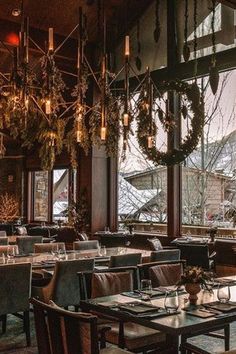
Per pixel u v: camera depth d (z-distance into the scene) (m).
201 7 8.63
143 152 7.72
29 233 10.71
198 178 8.84
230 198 8.36
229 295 3.39
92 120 7.29
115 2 9.31
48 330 2.64
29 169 12.51
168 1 9.06
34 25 9.03
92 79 9.82
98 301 3.49
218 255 7.96
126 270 4.39
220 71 8.33
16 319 5.70
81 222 10.04
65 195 11.41
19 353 4.43
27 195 12.60
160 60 9.33
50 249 6.76
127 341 3.35
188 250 6.91
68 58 9.55
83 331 2.44
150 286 3.84
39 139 7.14
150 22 9.55
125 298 3.59
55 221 11.72
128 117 5.78
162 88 7.82
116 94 9.70
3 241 7.49
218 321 2.99
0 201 12.97
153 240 7.16
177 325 2.84
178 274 4.61
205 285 3.47
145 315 3.05
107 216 10.26
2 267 4.61
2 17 8.71
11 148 12.83
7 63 9.55
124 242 8.68
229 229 8.34
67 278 4.98
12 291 4.67
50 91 5.55
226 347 4.24
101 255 6.29
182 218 9.05
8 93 6.18
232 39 8.12
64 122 7.25
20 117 6.50
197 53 8.65
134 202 10.01
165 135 8.95
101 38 5.75
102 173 10.23
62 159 11.22
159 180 9.58
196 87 7.48
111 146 7.40
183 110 7.66
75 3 9.00
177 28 9.02
